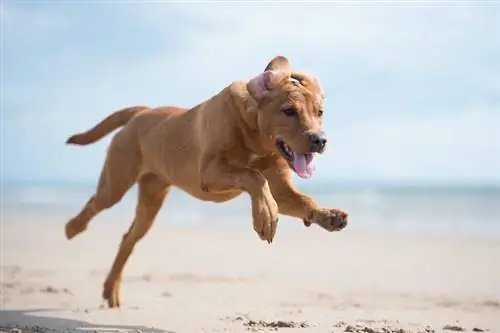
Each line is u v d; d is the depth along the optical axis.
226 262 14.43
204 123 7.48
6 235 18.89
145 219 9.07
